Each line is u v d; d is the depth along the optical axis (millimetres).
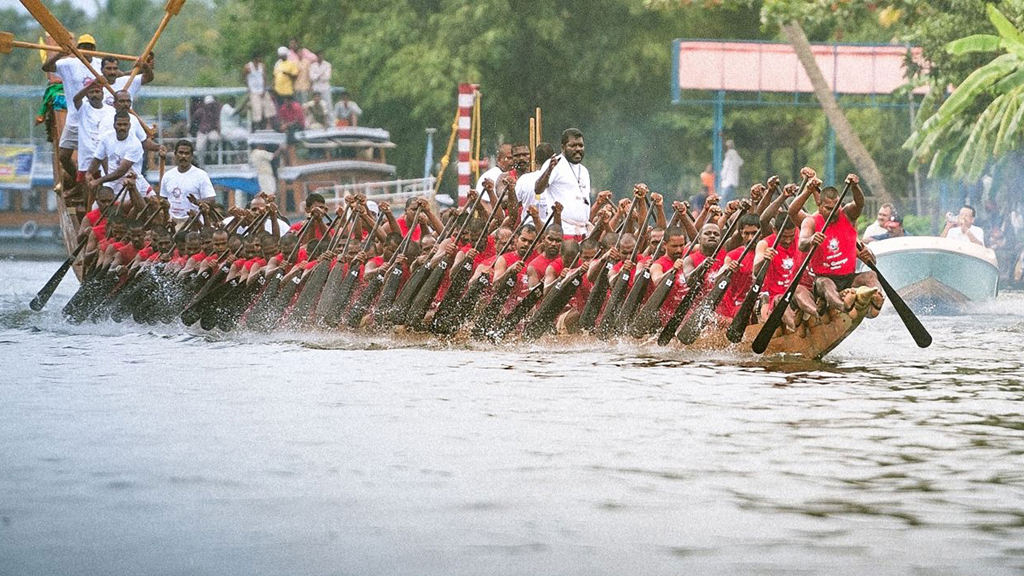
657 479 21141
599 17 120562
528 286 42281
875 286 36969
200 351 40344
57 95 60594
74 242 59812
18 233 123125
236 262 47875
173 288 50531
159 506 19594
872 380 32688
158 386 31531
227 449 23438
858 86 97125
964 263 61312
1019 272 80625
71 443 24016
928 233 89438
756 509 19359
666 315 40344
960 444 23859
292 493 20312
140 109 129750
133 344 42812
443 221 49438
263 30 138500
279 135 111062
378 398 29375
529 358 37844
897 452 23188
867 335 46438
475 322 42781
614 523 18656
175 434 24859
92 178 55531
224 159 112125
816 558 17078
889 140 108188
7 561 17047
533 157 57812
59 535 18141
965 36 77500
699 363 36312
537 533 18219
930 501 19781
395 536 18078
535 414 27109
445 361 37062
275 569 16719
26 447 23672
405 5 121938
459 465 22141
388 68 121438
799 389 30922
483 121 122250
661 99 124062
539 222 44094
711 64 97250
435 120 123875
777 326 35906
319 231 50062
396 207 107062
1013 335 46781
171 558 17156
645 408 27938
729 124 120312
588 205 46906
